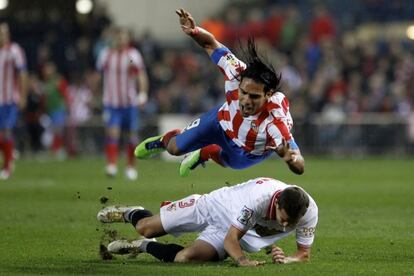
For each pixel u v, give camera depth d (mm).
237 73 30062
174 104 87625
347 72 90250
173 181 60500
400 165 77062
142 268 27641
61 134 85375
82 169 71062
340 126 85250
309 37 94188
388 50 94375
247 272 26641
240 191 27953
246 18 102500
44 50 89688
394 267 28281
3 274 26844
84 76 90188
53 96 84562
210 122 30938
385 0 102812
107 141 63844
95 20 94125
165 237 35719
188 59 91688
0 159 85375
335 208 46281
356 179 63625
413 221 41031
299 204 26578
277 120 29125
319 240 34812
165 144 32719
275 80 28516
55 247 32688
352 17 102438
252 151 30141
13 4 97438
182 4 100312
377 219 41750
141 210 29828
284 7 104312
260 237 28422
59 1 97188
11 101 63438
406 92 87438
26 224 39219
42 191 53625
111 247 29547
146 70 89875
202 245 28391
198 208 28641
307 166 76188
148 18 98750
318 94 86562
